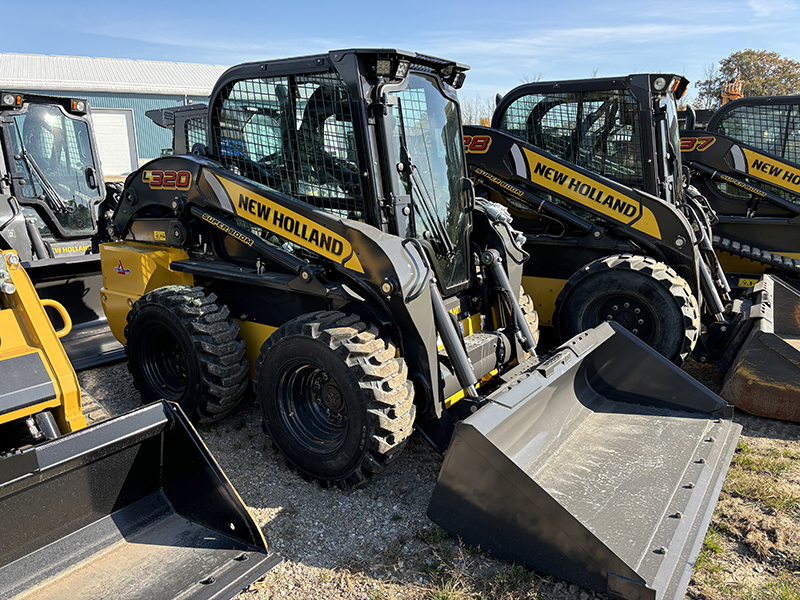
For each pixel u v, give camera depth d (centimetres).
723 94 989
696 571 268
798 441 395
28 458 225
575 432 338
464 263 390
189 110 770
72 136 673
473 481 261
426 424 329
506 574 260
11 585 228
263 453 374
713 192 729
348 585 262
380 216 322
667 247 492
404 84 328
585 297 499
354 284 336
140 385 424
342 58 314
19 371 259
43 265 524
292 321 325
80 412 276
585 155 538
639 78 500
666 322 466
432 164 360
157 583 235
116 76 2708
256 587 261
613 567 232
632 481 290
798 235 682
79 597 229
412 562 276
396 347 324
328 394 331
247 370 387
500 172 552
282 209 346
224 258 405
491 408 268
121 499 262
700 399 358
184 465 268
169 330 385
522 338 385
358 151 319
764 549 281
